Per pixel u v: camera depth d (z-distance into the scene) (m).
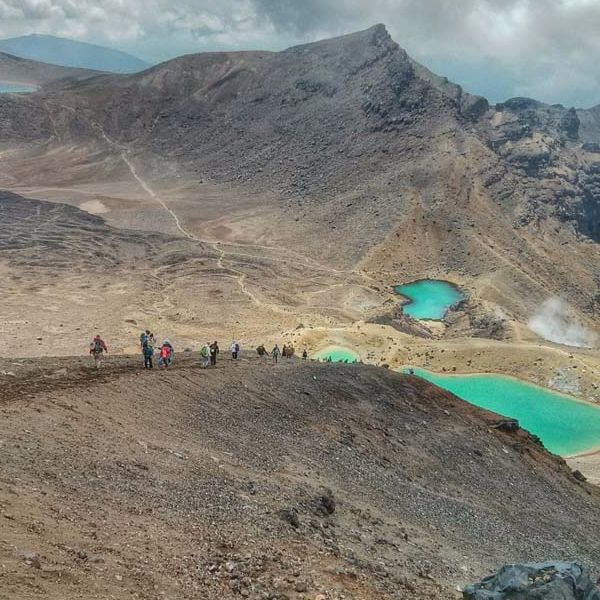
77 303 149.50
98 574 16.00
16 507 18.39
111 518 20.83
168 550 19.66
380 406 58.97
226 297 166.38
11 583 13.60
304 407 51.22
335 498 35.91
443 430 60.22
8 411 29.30
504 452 61.75
